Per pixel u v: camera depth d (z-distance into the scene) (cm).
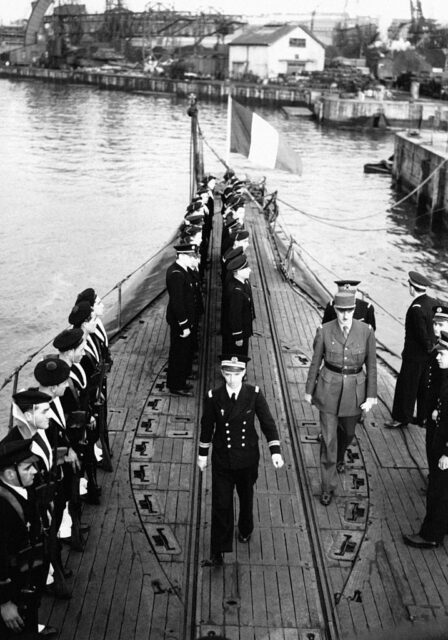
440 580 739
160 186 5172
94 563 745
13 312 2386
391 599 707
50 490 597
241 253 1157
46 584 664
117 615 673
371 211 4962
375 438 1048
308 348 1415
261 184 3519
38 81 18075
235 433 725
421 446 1029
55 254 3200
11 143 7162
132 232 3712
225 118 10562
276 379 1239
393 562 766
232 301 1109
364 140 8738
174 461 952
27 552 562
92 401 814
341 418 869
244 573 739
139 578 726
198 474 923
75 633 647
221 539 734
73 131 8394
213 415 727
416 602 703
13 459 537
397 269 3491
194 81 14712
